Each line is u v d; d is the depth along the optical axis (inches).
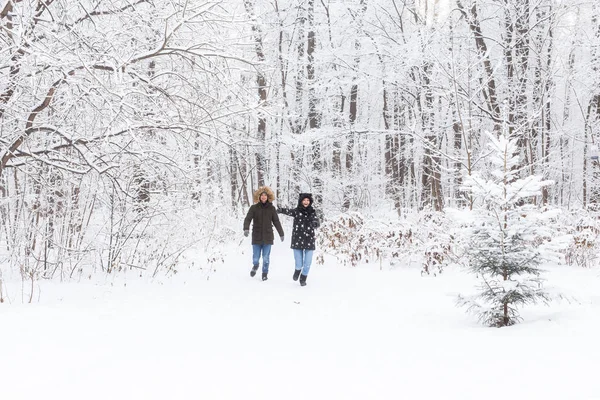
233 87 270.1
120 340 151.6
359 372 119.5
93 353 136.4
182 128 271.6
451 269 339.0
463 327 173.6
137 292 243.8
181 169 283.6
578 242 356.5
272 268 366.3
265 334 165.6
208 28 283.3
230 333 166.1
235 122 311.3
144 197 326.0
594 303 195.6
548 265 342.0
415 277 316.5
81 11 270.5
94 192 287.0
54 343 145.1
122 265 318.0
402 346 144.6
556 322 157.0
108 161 261.3
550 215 172.2
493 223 181.6
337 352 139.8
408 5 597.3
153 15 272.5
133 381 114.0
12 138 252.2
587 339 132.4
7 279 256.7
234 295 250.4
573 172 872.9
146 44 273.0
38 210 271.7
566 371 107.7
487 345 137.3
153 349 142.3
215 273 332.2
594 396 92.5
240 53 296.7
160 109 265.7
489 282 180.7
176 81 294.4
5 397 103.7
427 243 348.5
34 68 238.2
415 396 101.3
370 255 412.2
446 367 119.4
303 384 111.7
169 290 255.3
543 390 98.1
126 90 243.1
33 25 242.7
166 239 335.6
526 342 136.1
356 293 265.0
